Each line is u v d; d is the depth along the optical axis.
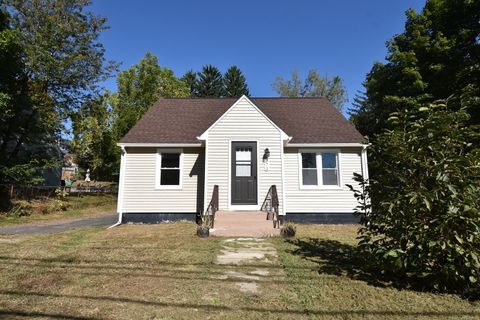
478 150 4.41
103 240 7.89
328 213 11.83
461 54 17.77
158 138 12.31
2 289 4.38
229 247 7.09
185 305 3.93
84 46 19.91
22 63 16.86
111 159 26.95
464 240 4.10
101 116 24.23
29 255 6.22
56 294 4.23
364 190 5.36
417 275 4.47
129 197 11.90
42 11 18.75
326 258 6.15
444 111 4.60
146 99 29.47
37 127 17.83
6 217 12.64
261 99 16.09
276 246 7.24
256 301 4.07
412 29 19.91
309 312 3.75
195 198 12.00
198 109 14.87
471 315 3.67
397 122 4.94
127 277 4.96
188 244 7.40
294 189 11.96
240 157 11.26
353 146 12.09
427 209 4.28
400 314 3.71
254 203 10.89
